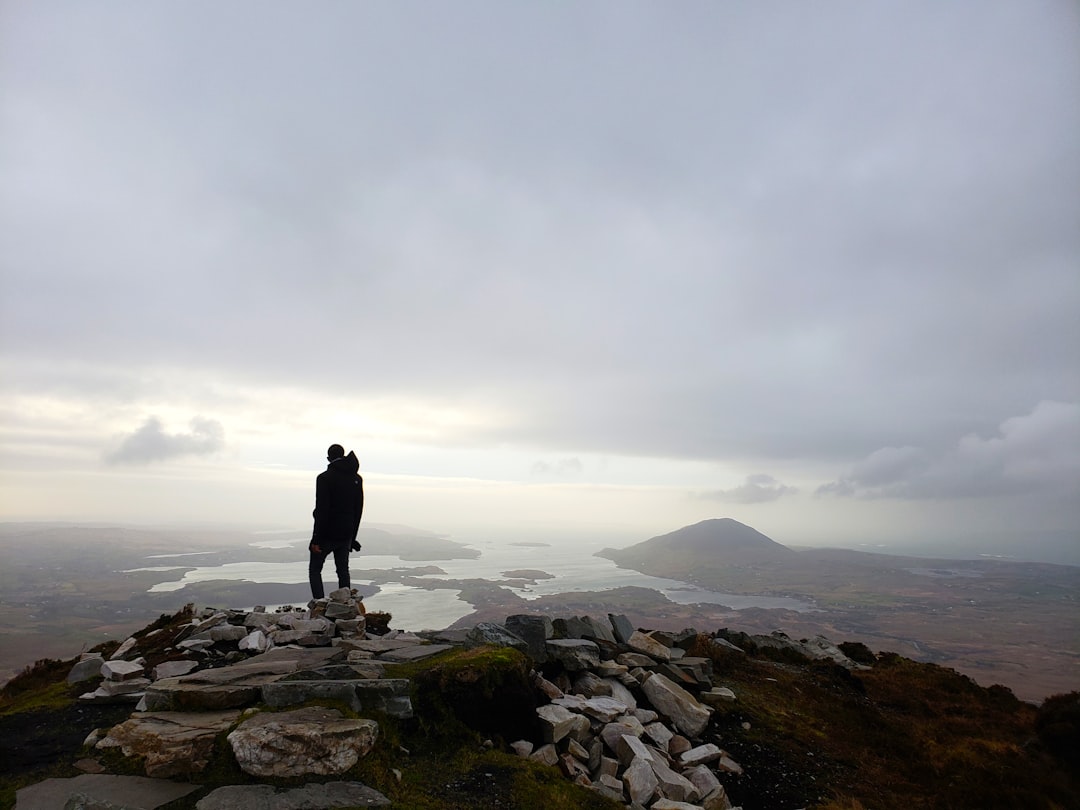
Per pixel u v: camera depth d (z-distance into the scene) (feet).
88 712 22.66
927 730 36.04
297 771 17.60
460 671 23.65
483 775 20.01
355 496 42.14
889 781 28.32
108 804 15.14
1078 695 36.52
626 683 31.96
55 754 18.88
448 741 21.79
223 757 17.90
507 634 30.32
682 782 23.17
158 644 32.12
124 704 23.54
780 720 33.99
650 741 27.09
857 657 56.65
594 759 24.06
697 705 31.45
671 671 35.96
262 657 27.53
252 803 15.98
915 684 46.24
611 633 39.83
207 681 22.93
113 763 18.11
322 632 32.19
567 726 24.63
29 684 28.76
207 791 16.51
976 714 39.91
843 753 30.91
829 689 42.37
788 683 41.45
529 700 24.85
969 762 30.71
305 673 23.90
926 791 27.58
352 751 18.60
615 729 25.99
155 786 16.72
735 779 26.68
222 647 31.12
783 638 54.80
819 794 26.17
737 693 37.35
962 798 26.99
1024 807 26.61
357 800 16.89
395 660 26.71
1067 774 30.19
